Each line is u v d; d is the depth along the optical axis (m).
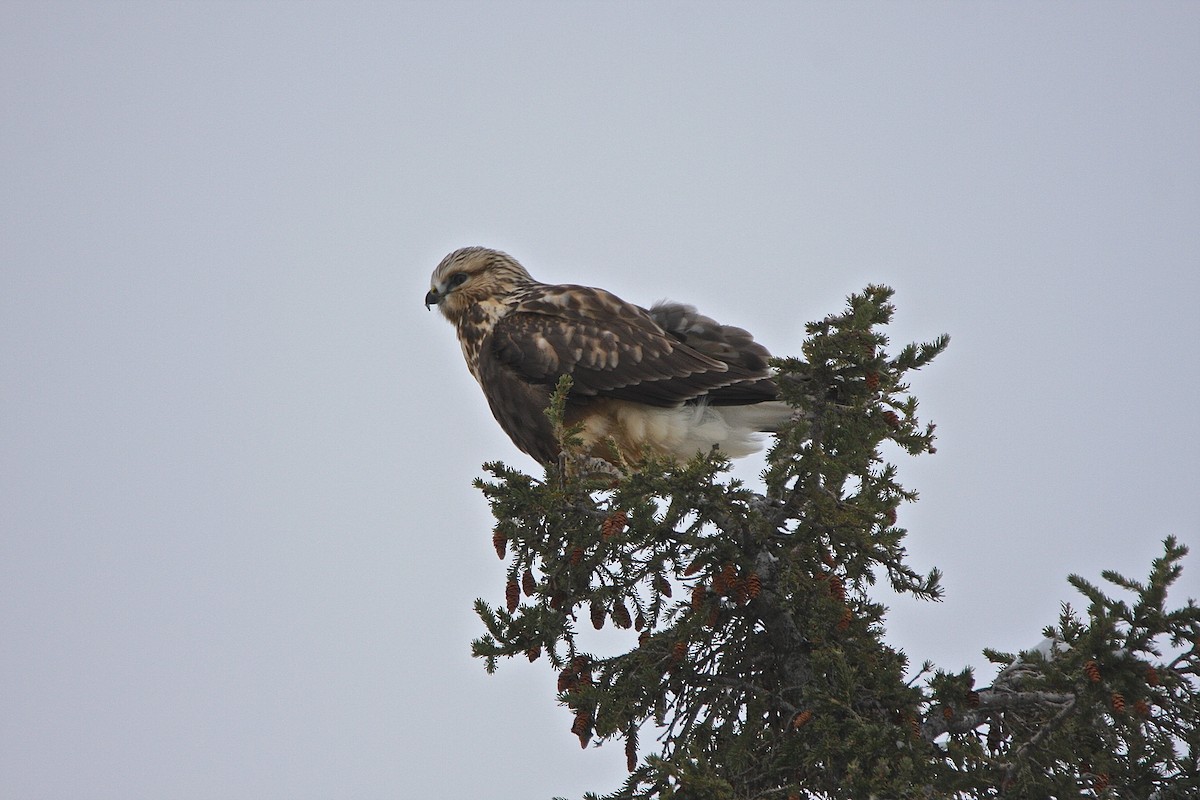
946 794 9.55
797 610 11.02
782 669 11.27
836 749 9.76
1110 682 9.61
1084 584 10.11
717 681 11.27
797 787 9.82
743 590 10.85
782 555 11.12
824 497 10.92
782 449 11.28
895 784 9.21
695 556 11.15
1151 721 10.30
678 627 10.90
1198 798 10.08
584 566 11.12
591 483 11.37
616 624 11.28
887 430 11.31
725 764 10.28
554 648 11.15
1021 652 10.65
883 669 10.27
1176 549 9.84
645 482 10.93
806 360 12.09
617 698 10.77
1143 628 9.82
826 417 11.65
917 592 11.20
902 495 11.43
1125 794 10.15
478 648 11.12
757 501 11.44
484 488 11.37
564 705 10.76
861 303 12.10
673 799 9.48
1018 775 9.68
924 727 10.38
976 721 10.48
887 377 12.02
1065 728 9.81
